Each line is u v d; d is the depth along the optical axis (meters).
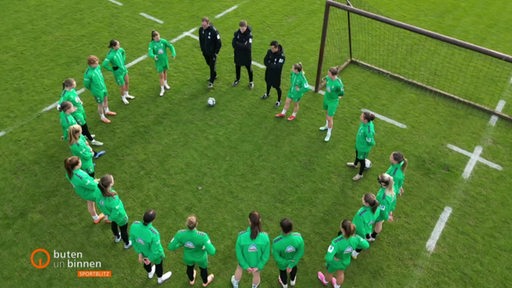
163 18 13.47
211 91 10.70
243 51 9.98
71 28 12.84
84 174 6.57
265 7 14.23
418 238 7.49
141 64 11.55
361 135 7.75
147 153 8.96
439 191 8.38
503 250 7.32
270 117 9.98
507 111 10.34
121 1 14.30
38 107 9.98
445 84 11.16
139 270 6.88
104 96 9.32
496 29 13.48
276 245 5.69
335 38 12.84
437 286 6.77
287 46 12.41
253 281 6.32
